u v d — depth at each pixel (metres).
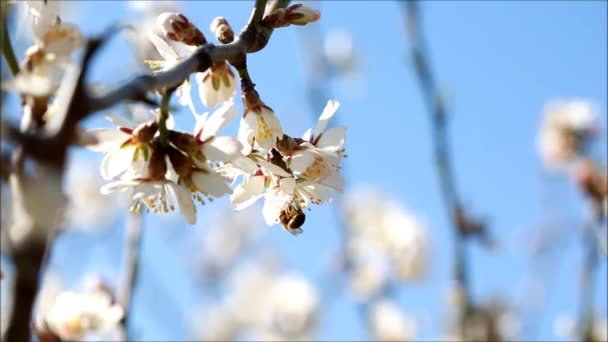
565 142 1.35
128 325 0.86
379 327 1.41
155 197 0.69
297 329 1.77
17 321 0.58
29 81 0.65
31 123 0.64
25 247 0.58
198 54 0.66
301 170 0.71
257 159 0.71
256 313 1.86
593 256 1.16
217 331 1.86
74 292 0.85
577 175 1.24
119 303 0.86
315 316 1.77
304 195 0.72
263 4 0.69
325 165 0.72
